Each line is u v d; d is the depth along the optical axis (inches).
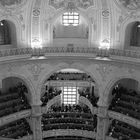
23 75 1119.0
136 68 1024.2
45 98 1267.2
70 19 1328.7
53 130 1252.5
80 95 1354.6
